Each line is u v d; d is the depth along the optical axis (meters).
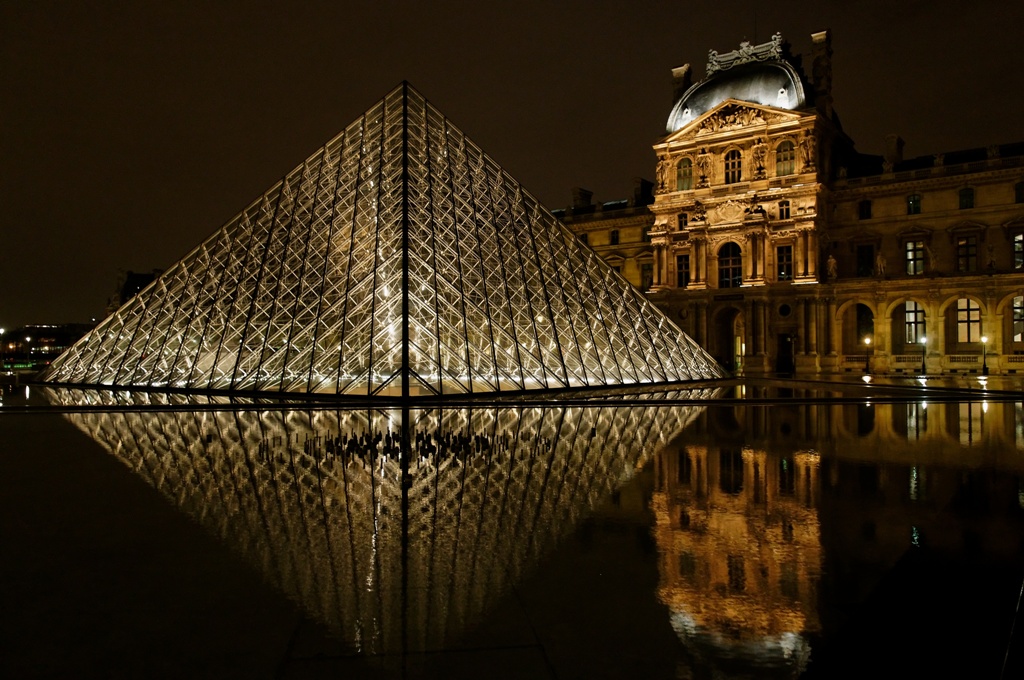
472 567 11.94
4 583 11.14
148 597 10.53
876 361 88.12
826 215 95.50
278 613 9.93
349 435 28.02
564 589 10.91
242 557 12.46
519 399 45.00
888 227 92.19
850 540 13.70
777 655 8.72
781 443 26.67
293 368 51.38
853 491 18.16
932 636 9.27
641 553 12.78
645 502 16.78
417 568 11.89
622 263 113.88
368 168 57.84
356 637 9.13
